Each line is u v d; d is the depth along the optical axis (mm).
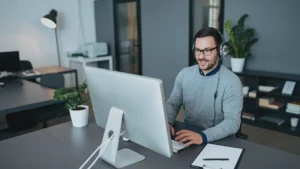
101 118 1263
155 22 4617
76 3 5477
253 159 1151
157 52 4711
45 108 2848
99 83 1146
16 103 2221
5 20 4586
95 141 1387
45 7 5023
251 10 3385
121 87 1030
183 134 1317
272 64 3324
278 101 3354
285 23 3109
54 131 1536
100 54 5375
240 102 1534
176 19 4250
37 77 3869
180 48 4289
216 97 1581
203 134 1321
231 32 3277
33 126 2549
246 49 3357
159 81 904
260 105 3295
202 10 3998
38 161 1189
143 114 997
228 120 1459
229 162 1124
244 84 3553
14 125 2555
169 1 4293
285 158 1154
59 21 5270
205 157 1174
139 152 1260
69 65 5488
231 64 3479
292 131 3049
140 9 4867
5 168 1132
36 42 5012
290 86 3092
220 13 3773
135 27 5078
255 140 2943
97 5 5711
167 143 988
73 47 5586
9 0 4570
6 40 4652
